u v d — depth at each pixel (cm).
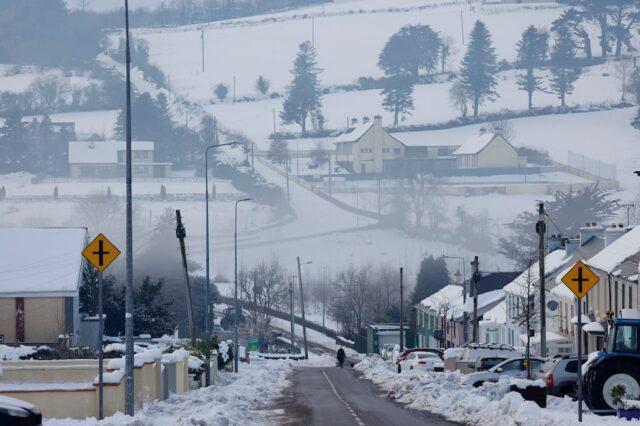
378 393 9581
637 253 11506
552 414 5934
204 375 11019
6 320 13612
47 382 7362
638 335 6494
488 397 6888
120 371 6525
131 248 6156
